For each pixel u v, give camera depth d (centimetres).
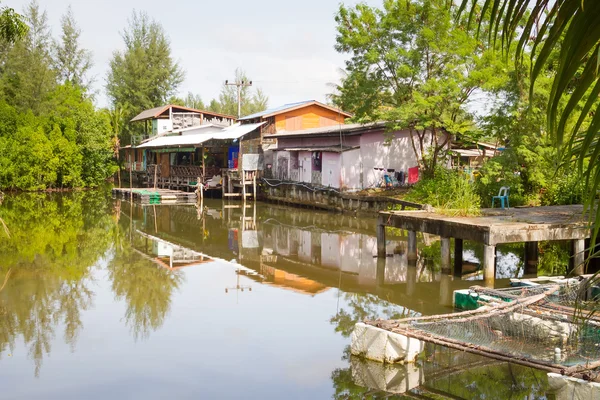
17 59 3884
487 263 1073
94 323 941
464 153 2572
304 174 2852
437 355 761
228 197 3253
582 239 1146
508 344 699
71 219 2334
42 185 3619
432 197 1973
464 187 1540
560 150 212
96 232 1992
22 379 707
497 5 213
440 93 2030
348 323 940
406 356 727
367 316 978
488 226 1065
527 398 627
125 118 5103
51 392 668
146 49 5203
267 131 3247
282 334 884
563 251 1477
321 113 3400
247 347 824
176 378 709
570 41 196
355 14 2281
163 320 962
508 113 1741
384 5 2195
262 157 3206
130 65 5097
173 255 1586
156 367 748
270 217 2422
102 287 1195
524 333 730
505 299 880
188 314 998
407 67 2088
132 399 648
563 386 550
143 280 1267
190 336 875
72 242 1767
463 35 1988
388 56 2130
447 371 712
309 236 1912
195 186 3275
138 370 738
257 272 1364
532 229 1097
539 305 800
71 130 3731
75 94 4044
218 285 1226
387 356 734
